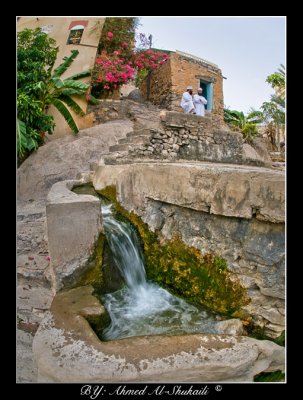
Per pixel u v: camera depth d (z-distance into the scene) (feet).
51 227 10.26
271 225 8.89
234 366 6.99
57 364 6.82
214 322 9.66
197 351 7.32
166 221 12.60
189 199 11.16
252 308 9.33
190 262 11.38
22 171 21.83
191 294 11.11
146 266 13.03
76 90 25.96
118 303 10.83
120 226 13.38
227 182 9.70
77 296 9.66
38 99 24.00
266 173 8.96
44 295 11.80
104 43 30.25
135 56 31.35
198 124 21.77
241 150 24.63
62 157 22.40
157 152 19.77
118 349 7.26
